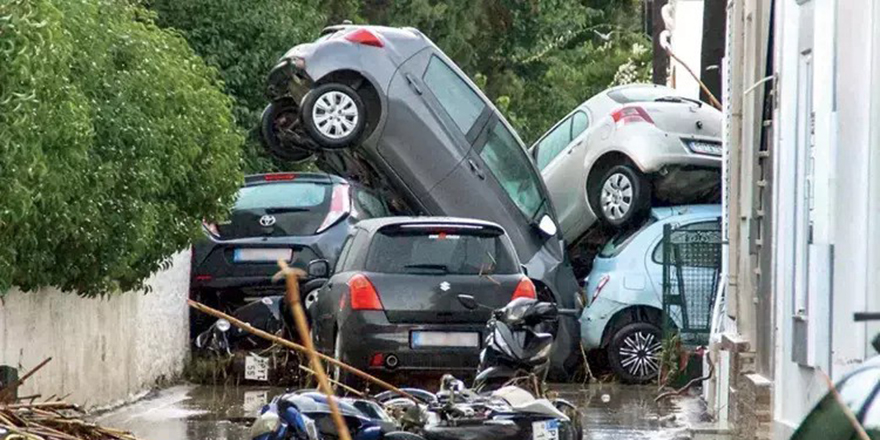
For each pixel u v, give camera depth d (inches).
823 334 1273.4
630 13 5600.4
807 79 1397.6
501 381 1579.7
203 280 2242.9
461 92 2303.2
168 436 1557.6
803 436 659.4
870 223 1206.9
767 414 1521.9
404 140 2262.6
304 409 1139.9
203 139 1768.0
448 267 1878.7
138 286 1772.9
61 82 1300.4
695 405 1963.6
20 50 1212.5
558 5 5019.7
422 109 2258.9
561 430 1214.3
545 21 5002.5
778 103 1509.6
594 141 2479.1
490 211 2299.5
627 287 2229.3
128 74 1577.3
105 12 1593.3
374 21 4409.5
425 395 1262.3
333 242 2229.3
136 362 1935.3
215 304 2274.9
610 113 2474.2
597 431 1663.4
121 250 1546.5
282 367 2145.7
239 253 2231.8
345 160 2378.2
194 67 1791.3
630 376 2217.0
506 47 5000.0
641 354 2220.7
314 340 2010.3
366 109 2251.5
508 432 1189.7
